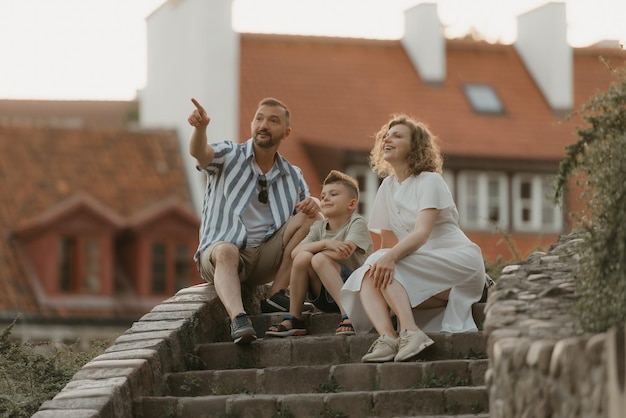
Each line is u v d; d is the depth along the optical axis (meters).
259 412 9.84
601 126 8.97
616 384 6.83
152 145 33.88
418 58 36.69
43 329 30.67
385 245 11.14
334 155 33.59
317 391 10.15
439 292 10.53
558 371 7.55
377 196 11.14
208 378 10.40
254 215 11.76
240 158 11.72
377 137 11.43
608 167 8.60
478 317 10.79
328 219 11.36
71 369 11.66
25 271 31.38
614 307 8.09
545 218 35.41
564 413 7.51
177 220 32.16
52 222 31.36
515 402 8.05
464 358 10.24
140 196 32.78
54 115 58.09
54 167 33.25
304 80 35.16
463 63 37.62
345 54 36.19
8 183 32.75
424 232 10.55
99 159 33.53
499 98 36.84
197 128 11.30
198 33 32.81
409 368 9.95
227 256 11.18
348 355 10.52
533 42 37.81
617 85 9.12
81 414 9.45
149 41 35.31
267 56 35.38
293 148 33.78
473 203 35.25
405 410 9.63
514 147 35.66
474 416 9.27
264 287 12.39
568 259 9.96
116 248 32.06
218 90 32.72
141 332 10.84
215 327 11.48
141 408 10.00
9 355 11.53
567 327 8.49
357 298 10.59
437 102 36.12
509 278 9.77
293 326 11.09
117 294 31.62
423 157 10.91
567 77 37.06
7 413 10.65
